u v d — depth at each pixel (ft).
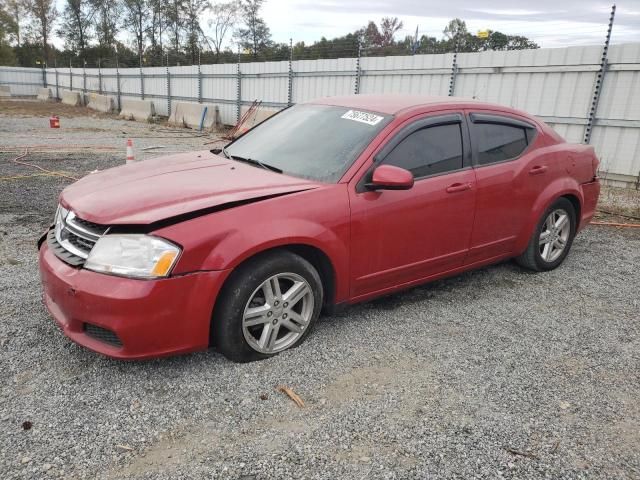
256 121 65.98
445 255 13.38
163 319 9.18
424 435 8.57
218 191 10.49
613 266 17.94
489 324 12.95
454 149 13.35
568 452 8.34
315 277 10.96
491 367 10.88
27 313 12.35
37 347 10.82
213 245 9.46
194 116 76.84
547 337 12.39
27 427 8.32
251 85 69.51
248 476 7.50
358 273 11.66
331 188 11.09
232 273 9.89
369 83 51.52
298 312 11.19
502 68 38.93
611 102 33.50
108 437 8.22
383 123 12.35
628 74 32.48
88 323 9.29
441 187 12.75
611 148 33.96
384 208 11.67
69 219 10.32
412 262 12.67
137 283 8.96
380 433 8.57
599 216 25.93
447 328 12.62
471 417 9.12
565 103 35.73
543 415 9.29
